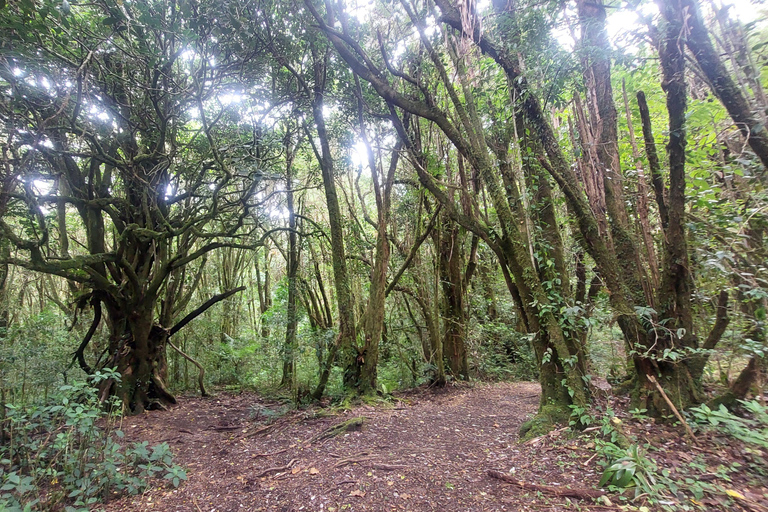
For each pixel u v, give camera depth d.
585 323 4.60
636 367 4.52
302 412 7.11
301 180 11.57
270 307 12.33
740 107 3.61
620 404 5.04
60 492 3.79
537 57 4.97
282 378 10.57
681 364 4.30
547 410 4.83
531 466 3.89
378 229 8.05
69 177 7.29
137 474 4.56
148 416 7.59
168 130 7.69
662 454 3.58
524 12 5.03
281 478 4.31
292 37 7.02
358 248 9.57
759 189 3.94
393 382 10.15
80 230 13.09
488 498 3.39
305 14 6.80
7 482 3.55
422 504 3.42
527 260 5.01
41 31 4.62
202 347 11.25
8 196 5.27
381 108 8.30
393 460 4.56
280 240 12.54
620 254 4.74
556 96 5.25
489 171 5.24
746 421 3.30
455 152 8.10
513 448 4.54
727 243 4.09
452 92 5.54
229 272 12.98
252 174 7.36
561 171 4.93
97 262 6.93
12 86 5.04
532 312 5.04
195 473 4.76
